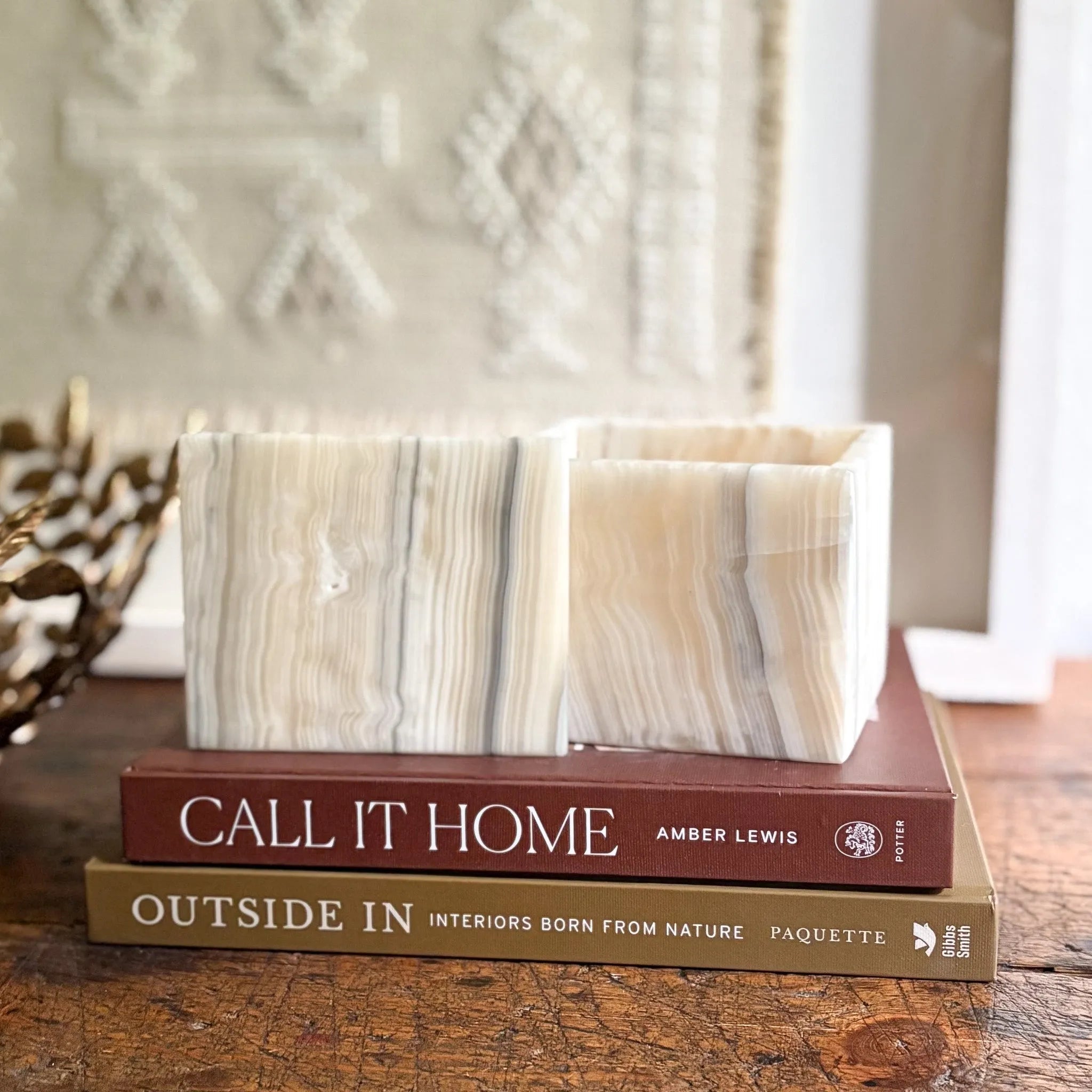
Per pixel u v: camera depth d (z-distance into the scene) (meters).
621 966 0.49
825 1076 0.42
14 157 0.84
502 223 0.82
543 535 0.50
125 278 0.85
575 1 0.80
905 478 0.83
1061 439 0.91
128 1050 0.44
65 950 0.51
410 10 0.81
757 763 0.50
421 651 0.51
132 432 0.86
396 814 0.49
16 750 0.74
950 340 0.81
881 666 0.62
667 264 0.82
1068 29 0.75
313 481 0.51
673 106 0.80
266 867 0.51
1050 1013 0.46
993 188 0.79
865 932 0.48
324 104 0.82
